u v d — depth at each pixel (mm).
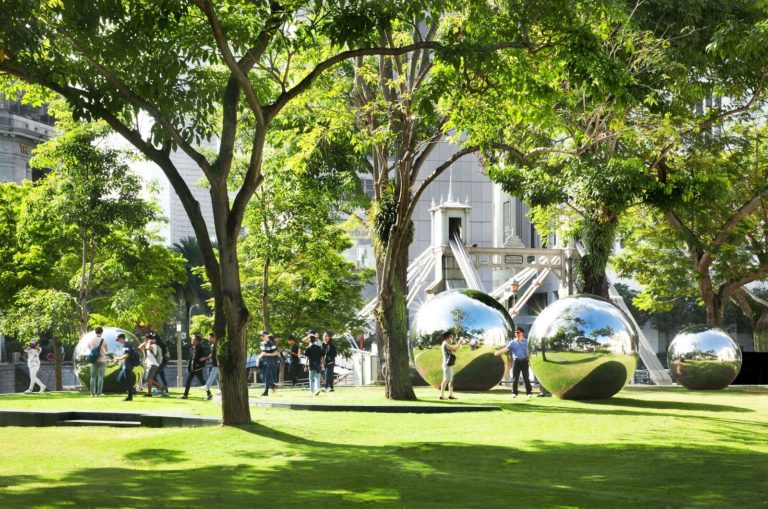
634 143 25609
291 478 11039
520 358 24781
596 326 21812
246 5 15805
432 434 15805
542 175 25578
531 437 15336
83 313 35875
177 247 64062
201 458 13078
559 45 15898
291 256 36469
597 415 18516
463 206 47844
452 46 15055
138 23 14656
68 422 18547
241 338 16484
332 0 14984
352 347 47344
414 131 22484
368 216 24484
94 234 35938
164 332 69375
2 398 25938
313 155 28500
